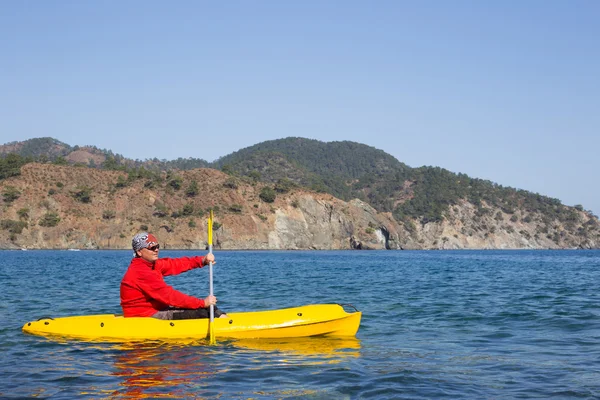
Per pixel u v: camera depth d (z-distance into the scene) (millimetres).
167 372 7492
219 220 156625
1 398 6398
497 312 13656
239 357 8352
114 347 9016
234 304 15609
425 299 16969
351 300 16672
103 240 145750
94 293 18891
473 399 6336
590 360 8289
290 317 9844
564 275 32562
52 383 6992
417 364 7980
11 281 24938
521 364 8008
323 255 98250
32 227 143125
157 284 9633
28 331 10039
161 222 153125
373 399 6332
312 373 7434
